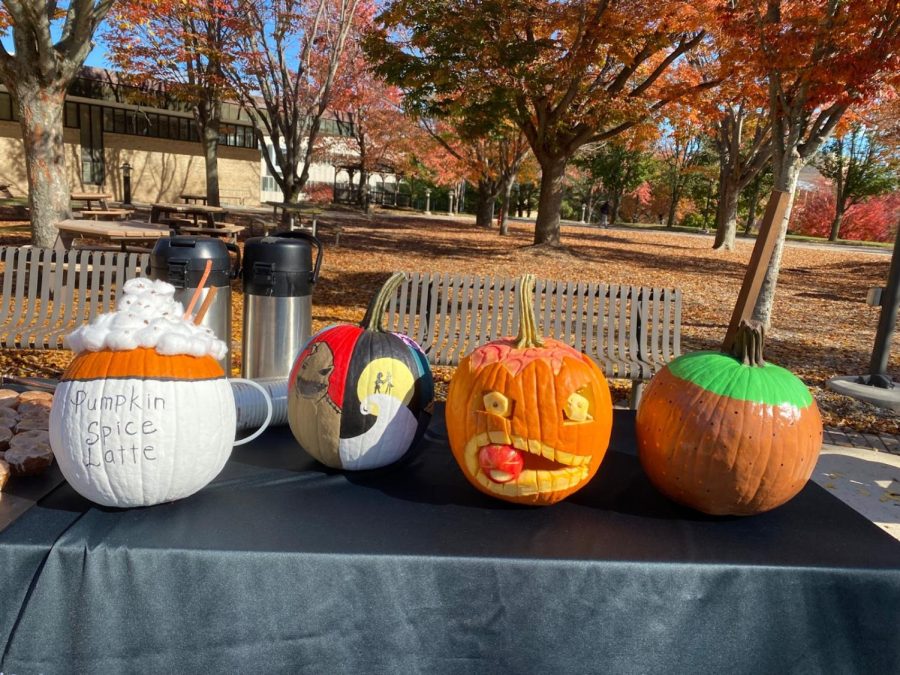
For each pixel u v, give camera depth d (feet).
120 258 16.31
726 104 58.44
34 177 31.63
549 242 58.39
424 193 158.10
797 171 28.22
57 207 32.24
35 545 5.55
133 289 6.40
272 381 9.02
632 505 7.02
